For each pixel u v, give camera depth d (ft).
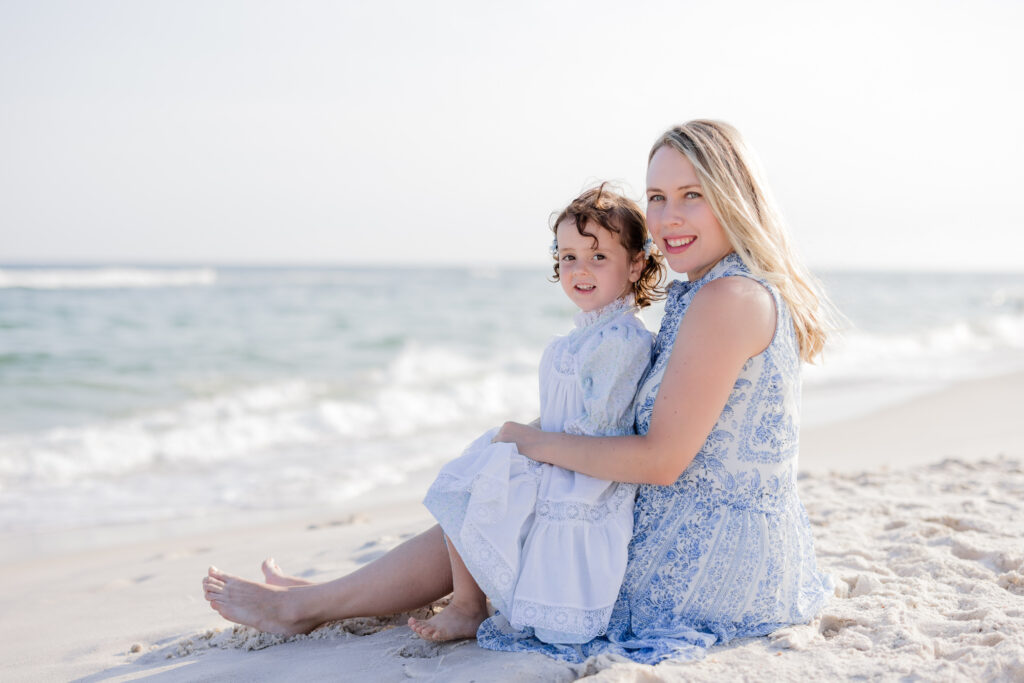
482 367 47.70
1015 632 7.49
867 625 7.85
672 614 7.66
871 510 12.78
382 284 143.74
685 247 7.74
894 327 73.26
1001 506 12.65
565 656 7.22
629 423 7.90
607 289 8.23
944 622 7.86
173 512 18.48
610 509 7.75
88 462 23.63
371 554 13.00
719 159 7.52
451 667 7.24
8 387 38.14
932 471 16.55
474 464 7.84
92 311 70.54
